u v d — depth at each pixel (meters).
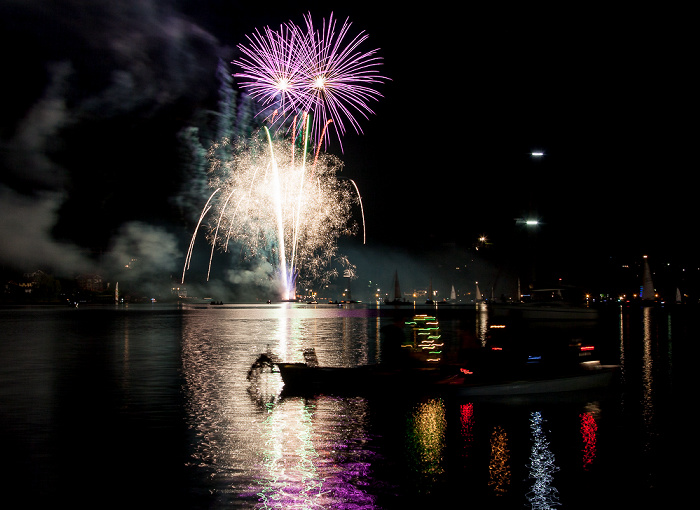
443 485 12.69
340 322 73.94
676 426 17.45
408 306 169.88
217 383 24.38
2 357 34.00
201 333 53.53
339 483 12.74
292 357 33.38
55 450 14.95
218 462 14.08
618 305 181.75
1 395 21.91
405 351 36.00
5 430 16.83
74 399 21.08
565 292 84.50
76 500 11.82
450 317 89.94
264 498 11.90
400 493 12.22
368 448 15.23
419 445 15.48
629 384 24.42
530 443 15.73
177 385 23.95
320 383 22.55
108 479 12.95
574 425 17.56
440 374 21.94
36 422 17.73
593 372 22.91
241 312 114.62
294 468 13.67
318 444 15.52
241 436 16.23
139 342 44.00
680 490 12.52
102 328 61.09
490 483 12.84
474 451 15.02
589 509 11.59
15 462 14.02
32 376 26.41
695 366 30.36
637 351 38.22
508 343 32.25
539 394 21.61
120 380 25.30
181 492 12.20
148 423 17.66
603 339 48.00
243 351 37.19
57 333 53.34
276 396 21.56
